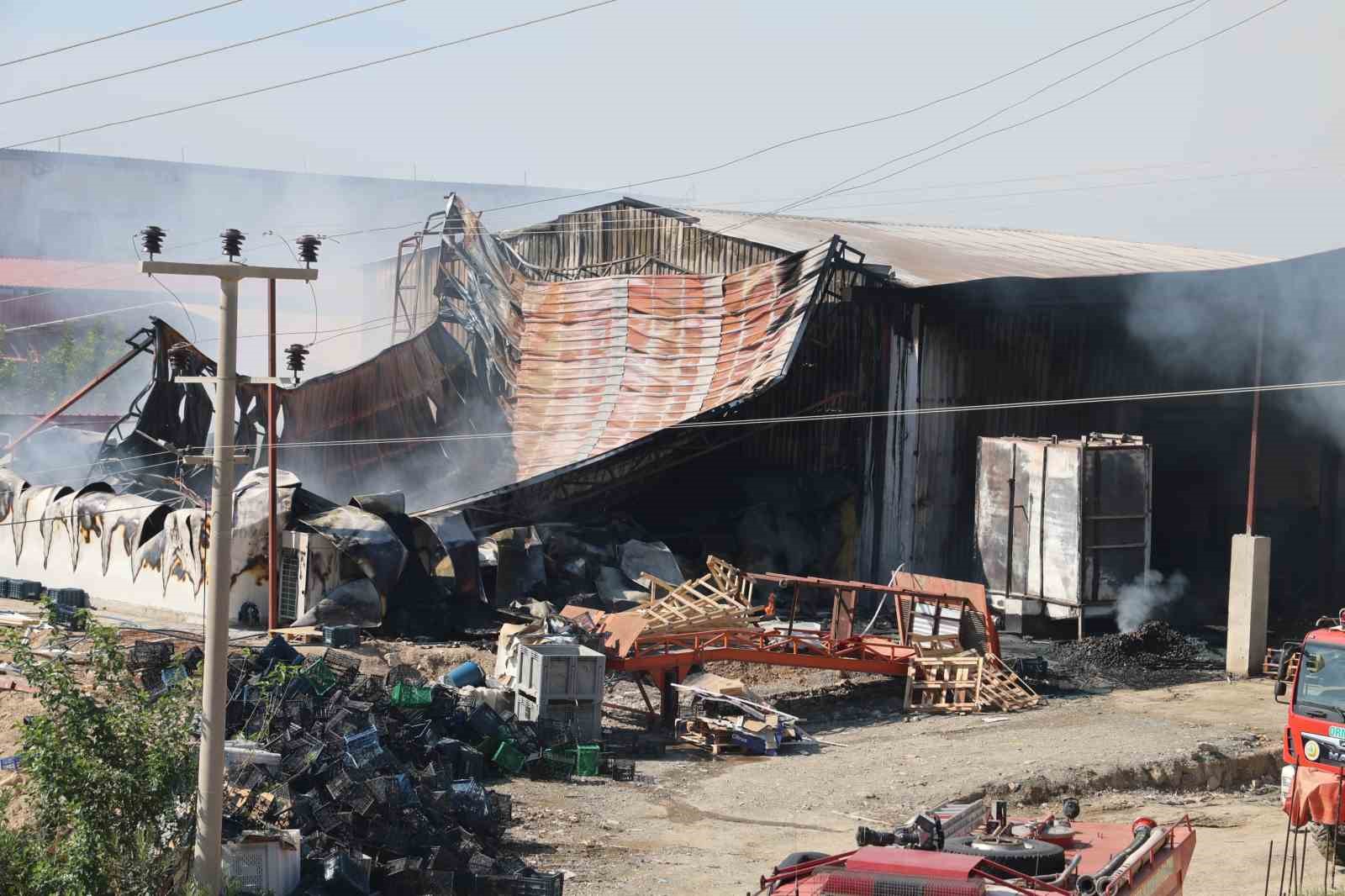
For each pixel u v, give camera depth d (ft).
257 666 73.31
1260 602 106.22
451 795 60.54
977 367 131.44
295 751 58.13
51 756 46.01
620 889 55.36
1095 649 110.22
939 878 33.37
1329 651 57.82
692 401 124.88
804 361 129.49
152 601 112.88
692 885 56.39
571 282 144.97
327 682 71.82
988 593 121.08
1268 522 142.20
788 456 134.41
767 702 94.32
